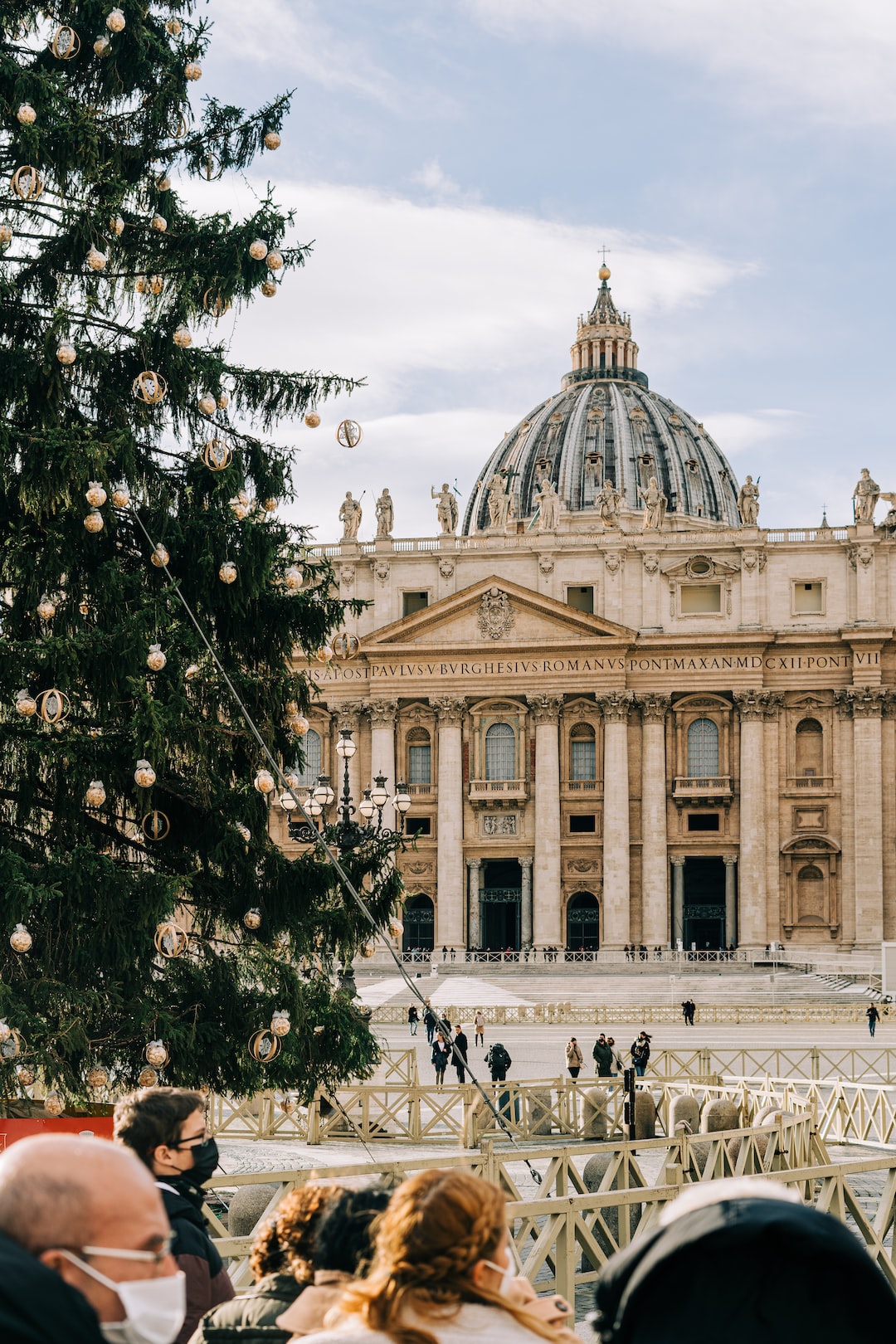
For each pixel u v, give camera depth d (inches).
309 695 993.5
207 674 907.4
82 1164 179.3
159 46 932.6
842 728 4069.9
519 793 4092.0
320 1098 1274.6
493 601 4116.6
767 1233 177.6
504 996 3137.3
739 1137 743.1
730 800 4079.7
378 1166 559.2
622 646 4062.5
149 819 894.4
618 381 6845.5
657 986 3427.7
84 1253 174.9
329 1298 261.6
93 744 836.0
